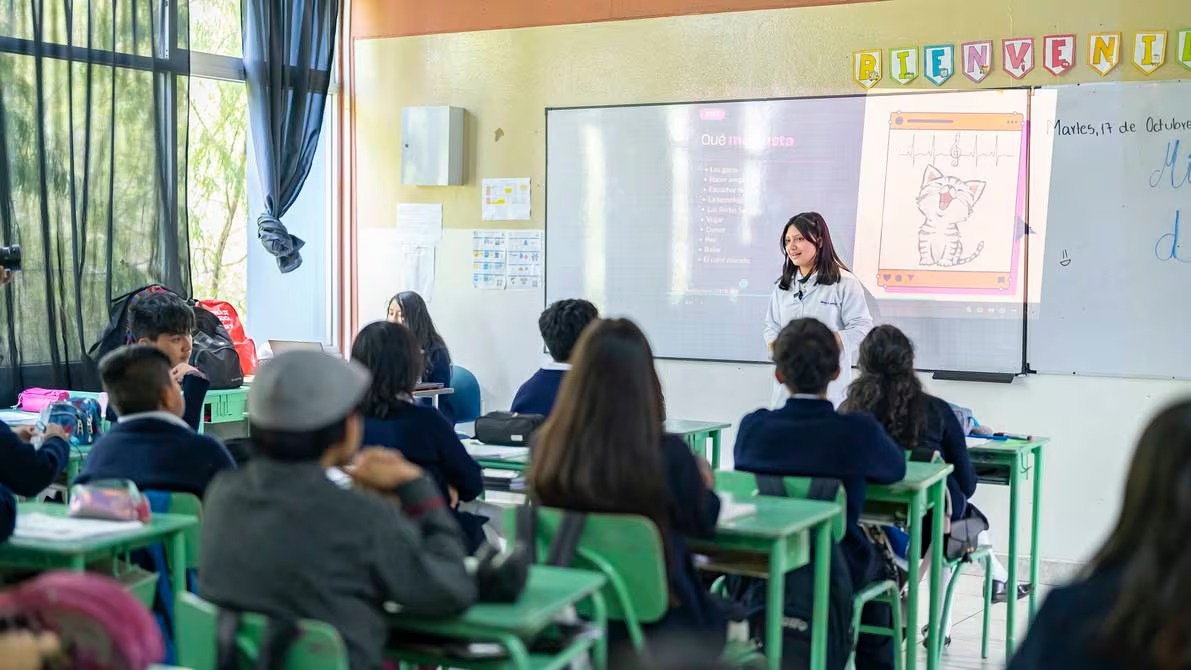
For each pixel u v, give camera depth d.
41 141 5.29
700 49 6.11
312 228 7.04
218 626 1.93
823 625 3.03
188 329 4.12
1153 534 1.40
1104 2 5.26
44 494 4.09
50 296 5.32
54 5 5.34
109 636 1.41
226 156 6.47
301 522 1.99
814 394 3.28
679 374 6.22
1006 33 5.44
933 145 5.60
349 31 7.00
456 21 6.72
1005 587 4.66
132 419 2.94
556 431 2.51
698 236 6.15
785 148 5.92
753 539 2.76
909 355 3.79
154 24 5.71
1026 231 5.44
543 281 6.54
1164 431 1.43
